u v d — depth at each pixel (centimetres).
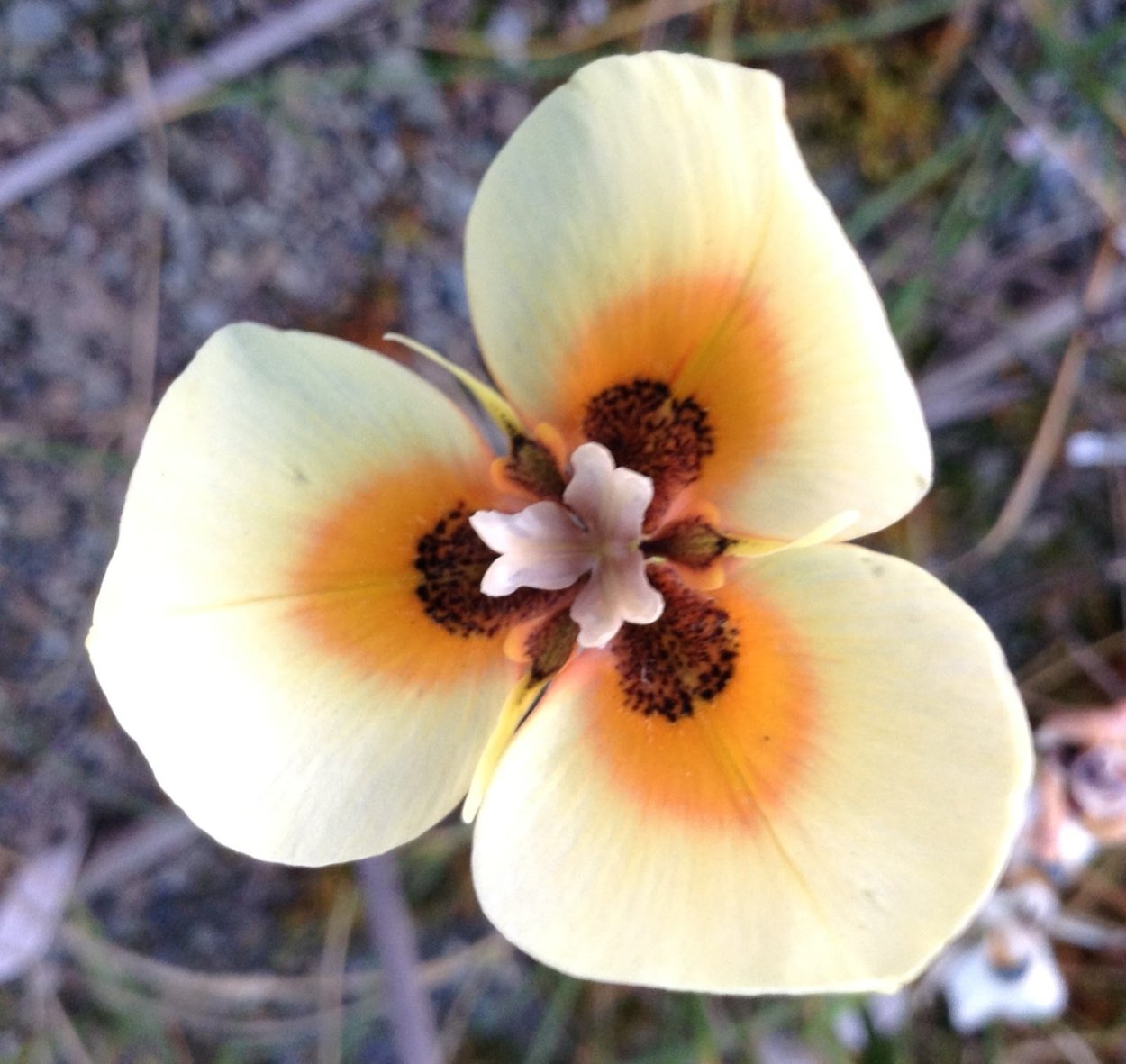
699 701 8
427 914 17
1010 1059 17
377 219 15
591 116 8
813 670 8
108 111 15
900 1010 16
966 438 16
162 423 8
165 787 8
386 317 16
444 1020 17
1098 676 17
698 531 8
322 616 8
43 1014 17
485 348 8
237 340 8
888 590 8
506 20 15
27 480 15
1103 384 16
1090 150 15
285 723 8
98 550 16
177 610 8
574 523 9
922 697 8
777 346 8
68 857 16
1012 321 16
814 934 7
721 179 7
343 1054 17
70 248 15
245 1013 17
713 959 8
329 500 8
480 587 9
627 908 8
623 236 8
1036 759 15
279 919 17
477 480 9
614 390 9
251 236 15
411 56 15
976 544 17
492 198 8
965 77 16
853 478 8
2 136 15
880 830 7
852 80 16
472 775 8
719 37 15
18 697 16
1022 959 15
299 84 15
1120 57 16
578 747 8
